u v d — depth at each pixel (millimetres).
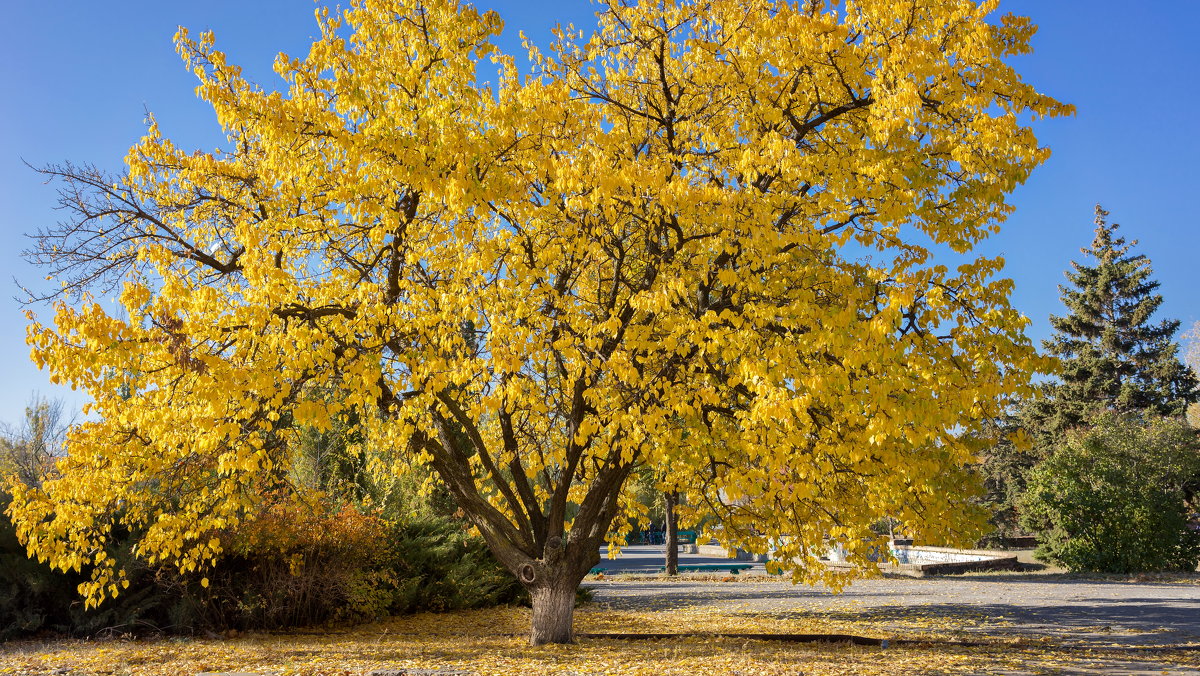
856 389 7289
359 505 15766
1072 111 8352
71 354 7105
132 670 8648
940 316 8375
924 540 10516
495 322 7812
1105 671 8156
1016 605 14938
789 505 10336
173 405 8031
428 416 9344
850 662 8578
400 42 8414
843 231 8391
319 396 9648
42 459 20984
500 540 10250
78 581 12156
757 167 7633
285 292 7844
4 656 9883
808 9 9258
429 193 7621
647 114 9703
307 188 8453
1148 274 39781
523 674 7824
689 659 8742
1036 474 23625
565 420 10664
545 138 8289
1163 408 36094
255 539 12484
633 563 34688
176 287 7500
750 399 9078
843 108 9023
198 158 9422
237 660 9406
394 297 9141
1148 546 21344
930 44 7926
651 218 8531
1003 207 8625
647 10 9250
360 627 13633
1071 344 40281
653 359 9156
